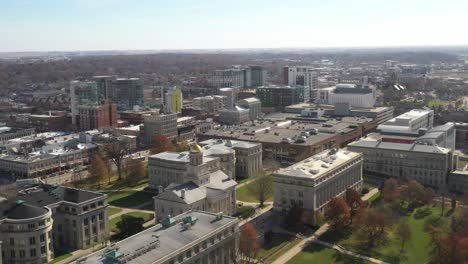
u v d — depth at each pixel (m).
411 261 194.25
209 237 167.25
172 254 151.75
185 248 156.75
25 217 190.12
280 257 197.12
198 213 186.75
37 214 192.38
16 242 189.62
